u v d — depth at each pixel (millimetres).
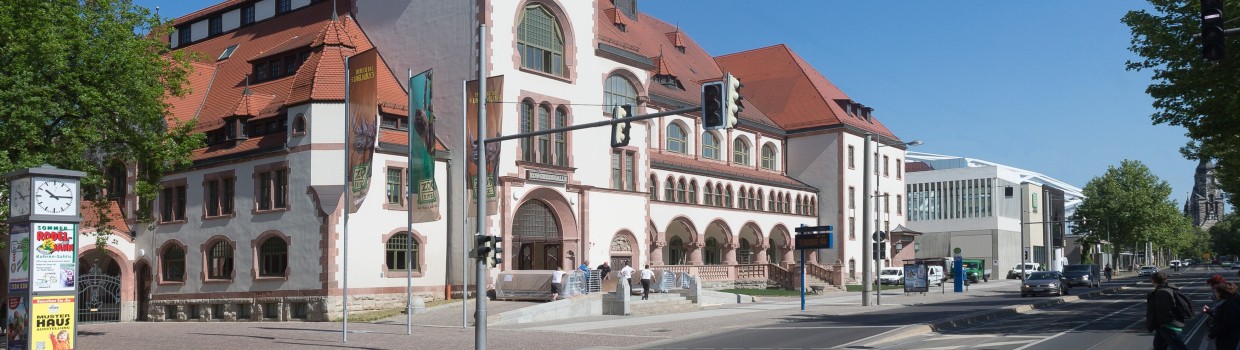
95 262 48094
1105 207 134625
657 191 61062
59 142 29500
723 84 20062
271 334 31359
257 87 46156
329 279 38344
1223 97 31781
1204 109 32469
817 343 24719
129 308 45688
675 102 64875
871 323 32094
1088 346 22781
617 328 31906
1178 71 32719
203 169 44188
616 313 38531
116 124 30641
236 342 28422
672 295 43344
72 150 29203
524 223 44500
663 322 34469
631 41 68562
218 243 43406
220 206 43281
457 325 33500
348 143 27781
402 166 41156
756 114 76562
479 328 23125
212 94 49250
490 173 37594
